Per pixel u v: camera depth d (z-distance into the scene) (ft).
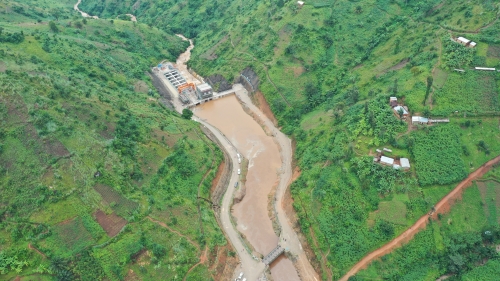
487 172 256.73
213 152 321.52
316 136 320.29
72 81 320.91
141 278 222.07
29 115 261.85
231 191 305.94
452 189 251.39
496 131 268.21
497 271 228.22
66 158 250.98
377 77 342.44
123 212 241.96
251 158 338.54
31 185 235.61
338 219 251.80
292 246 263.70
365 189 254.88
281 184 309.01
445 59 305.12
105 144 268.82
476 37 309.83
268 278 247.91
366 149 273.13
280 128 364.79
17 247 215.51
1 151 244.42
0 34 358.43
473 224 243.81
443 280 230.27
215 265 242.58
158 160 286.05
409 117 282.15
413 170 257.75
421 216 244.63
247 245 267.59
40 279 209.87
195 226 254.88
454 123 273.75
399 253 236.22
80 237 226.17
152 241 235.61
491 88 282.77
